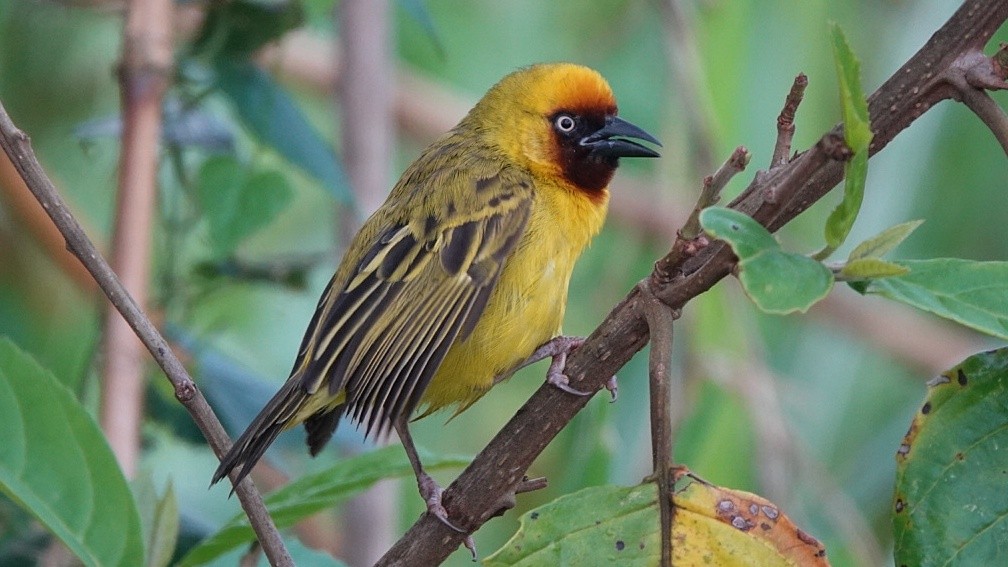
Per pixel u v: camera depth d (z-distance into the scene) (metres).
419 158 10.12
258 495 6.46
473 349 9.04
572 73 10.09
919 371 13.80
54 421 6.92
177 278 10.20
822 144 5.31
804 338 13.44
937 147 12.84
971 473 5.64
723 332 11.34
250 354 13.19
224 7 9.82
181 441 10.77
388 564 6.71
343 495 7.43
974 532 5.60
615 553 5.65
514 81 10.27
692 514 5.64
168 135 10.01
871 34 13.52
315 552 7.88
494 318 9.05
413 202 9.24
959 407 5.70
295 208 13.72
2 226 12.16
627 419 11.56
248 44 9.91
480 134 10.15
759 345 11.45
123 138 9.39
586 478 10.09
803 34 12.53
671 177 12.41
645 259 13.56
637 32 14.20
